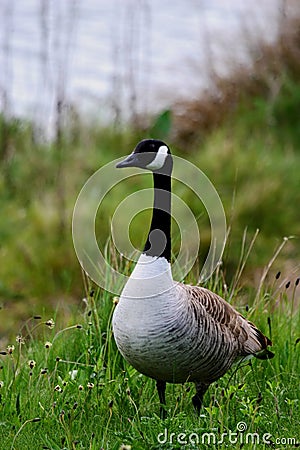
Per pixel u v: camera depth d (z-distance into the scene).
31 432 8.61
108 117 22.16
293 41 22.81
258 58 23.16
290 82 22.03
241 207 17.48
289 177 18.67
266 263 16.27
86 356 9.60
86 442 8.38
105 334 9.95
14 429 8.54
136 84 23.38
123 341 8.34
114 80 22.11
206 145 20.14
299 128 21.38
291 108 21.62
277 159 19.45
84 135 20.88
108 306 10.36
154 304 8.14
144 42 26.33
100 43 26.23
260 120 21.48
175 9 29.09
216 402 8.48
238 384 9.29
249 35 23.77
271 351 10.38
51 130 21.36
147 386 9.55
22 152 20.03
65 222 16.53
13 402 9.00
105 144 21.05
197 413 8.90
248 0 28.84
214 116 21.98
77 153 19.69
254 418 8.38
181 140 21.64
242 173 18.47
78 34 26.67
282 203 17.83
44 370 8.91
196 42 26.25
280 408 9.27
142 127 21.64
